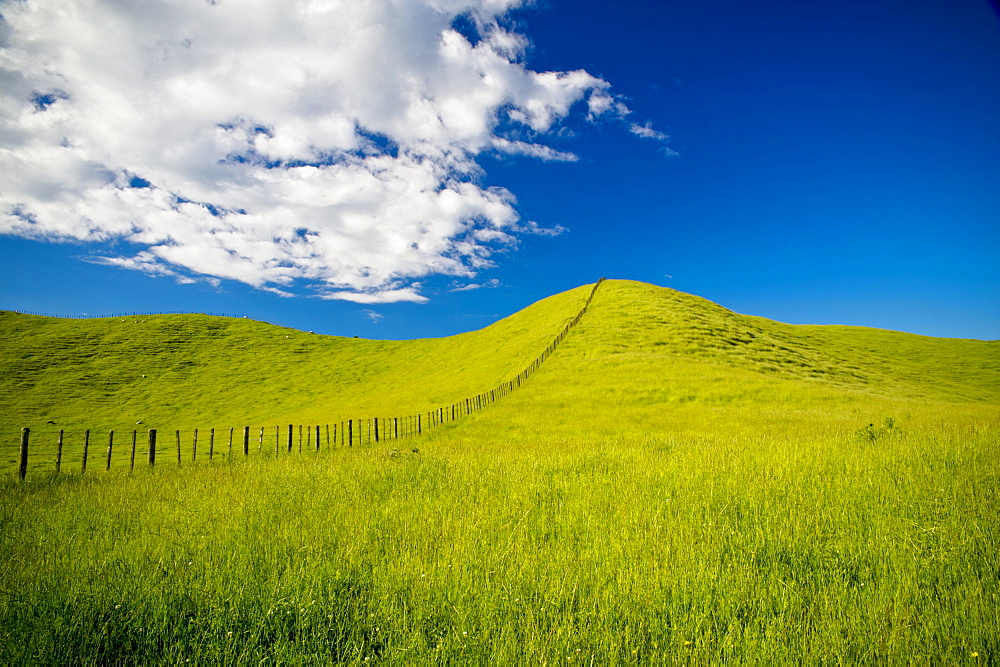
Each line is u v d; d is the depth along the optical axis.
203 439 42.06
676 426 27.67
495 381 49.84
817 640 4.35
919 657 4.11
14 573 6.32
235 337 100.12
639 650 4.38
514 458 15.15
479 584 5.56
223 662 4.41
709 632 4.44
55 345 87.25
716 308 74.06
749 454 13.16
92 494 12.05
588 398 36.81
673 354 49.03
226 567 6.20
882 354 76.00
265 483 12.16
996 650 4.19
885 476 9.55
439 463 13.91
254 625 4.93
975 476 9.20
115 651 4.68
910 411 29.84
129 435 47.31
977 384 62.34
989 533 6.43
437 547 6.79
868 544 6.29
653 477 10.85
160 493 11.67
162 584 5.68
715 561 6.07
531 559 6.22
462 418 33.84
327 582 5.61
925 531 6.52
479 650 4.39
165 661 4.46
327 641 4.68
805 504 8.09
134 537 7.79
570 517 8.06
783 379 42.03
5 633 4.72
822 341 75.38
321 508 9.21
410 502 9.43
